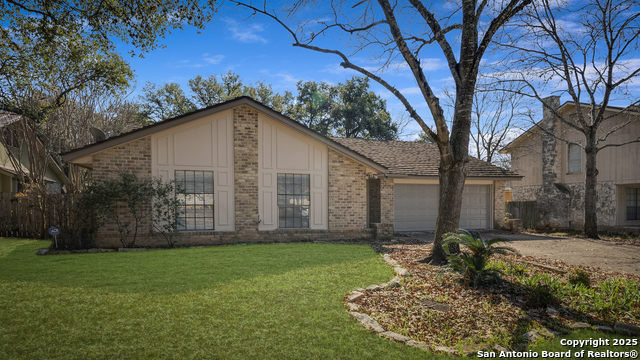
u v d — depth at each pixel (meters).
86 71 13.67
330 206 13.54
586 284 6.58
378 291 6.30
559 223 19.95
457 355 4.00
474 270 6.64
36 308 5.15
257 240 12.57
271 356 3.82
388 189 14.83
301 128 12.90
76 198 10.90
